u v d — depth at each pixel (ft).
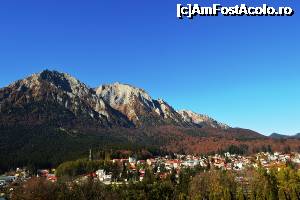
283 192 606.96
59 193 636.07
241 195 635.66
